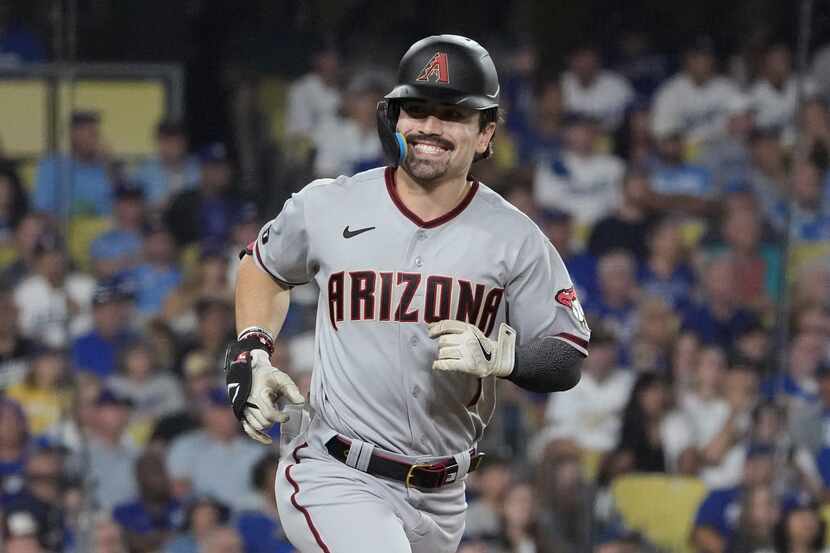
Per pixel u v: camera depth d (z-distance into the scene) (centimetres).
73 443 2294
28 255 2539
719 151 2945
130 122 2634
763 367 2542
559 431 2389
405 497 977
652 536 2347
